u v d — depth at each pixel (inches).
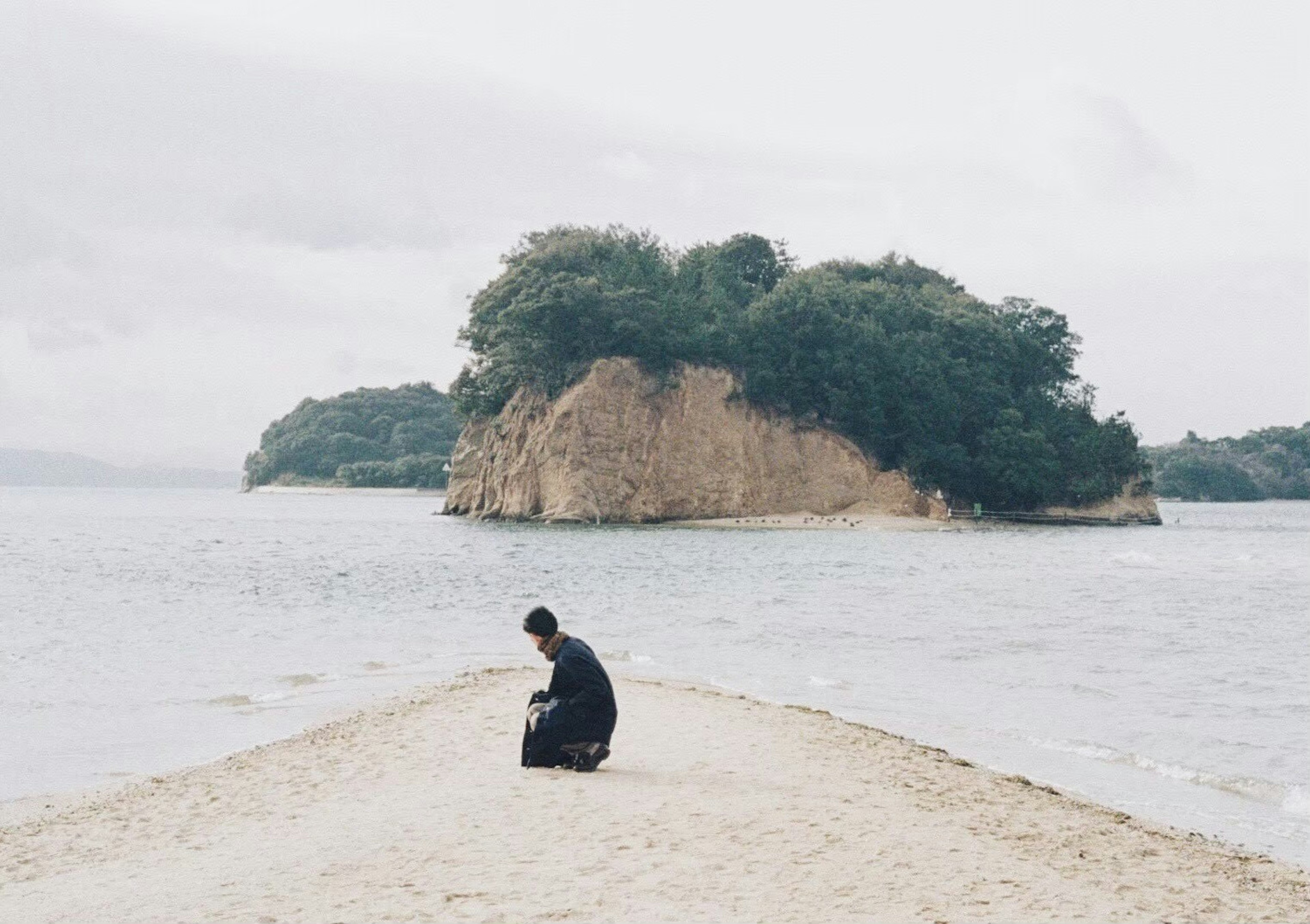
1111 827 442.0
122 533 3380.9
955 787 496.4
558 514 3922.2
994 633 1192.8
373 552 2549.2
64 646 1039.0
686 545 2913.4
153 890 326.6
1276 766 601.6
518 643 1096.2
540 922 281.9
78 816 452.1
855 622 1285.7
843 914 292.0
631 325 4074.8
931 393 4596.5
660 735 590.9
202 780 513.0
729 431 4229.8
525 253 4874.5
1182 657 1028.5
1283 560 2608.3
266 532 3476.9
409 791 457.7
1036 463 4650.6
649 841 365.7
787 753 549.0
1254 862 402.6
